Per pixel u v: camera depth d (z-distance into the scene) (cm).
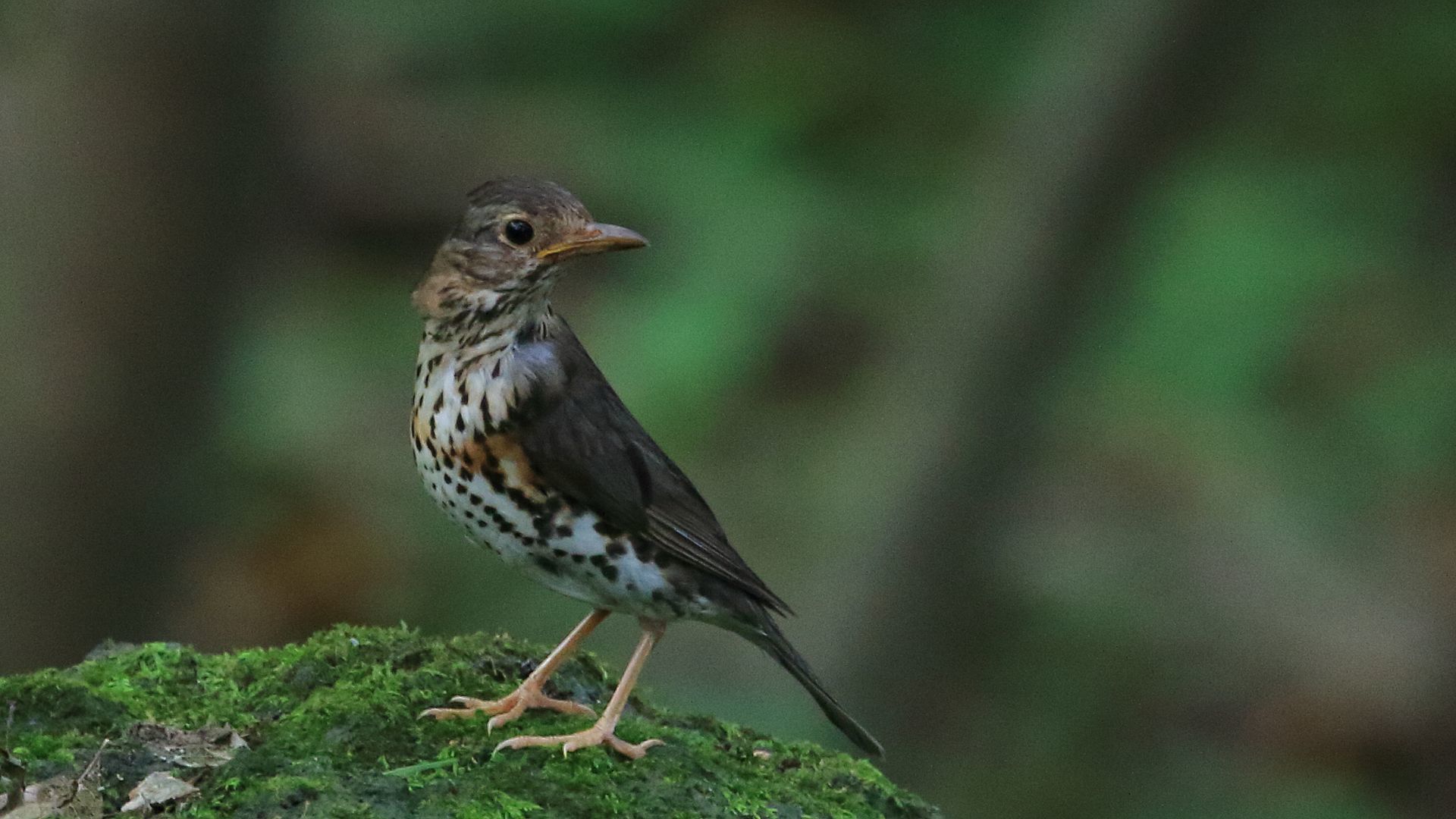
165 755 659
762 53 1658
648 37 1727
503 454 736
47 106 1201
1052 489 1577
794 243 1500
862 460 1488
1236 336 1491
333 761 655
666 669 1348
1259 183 1555
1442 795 1433
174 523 1278
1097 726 1456
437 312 748
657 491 750
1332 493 1592
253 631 1393
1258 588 1527
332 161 1712
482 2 1758
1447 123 1684
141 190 1208
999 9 1666
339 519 1459
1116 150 1311
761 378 1598
